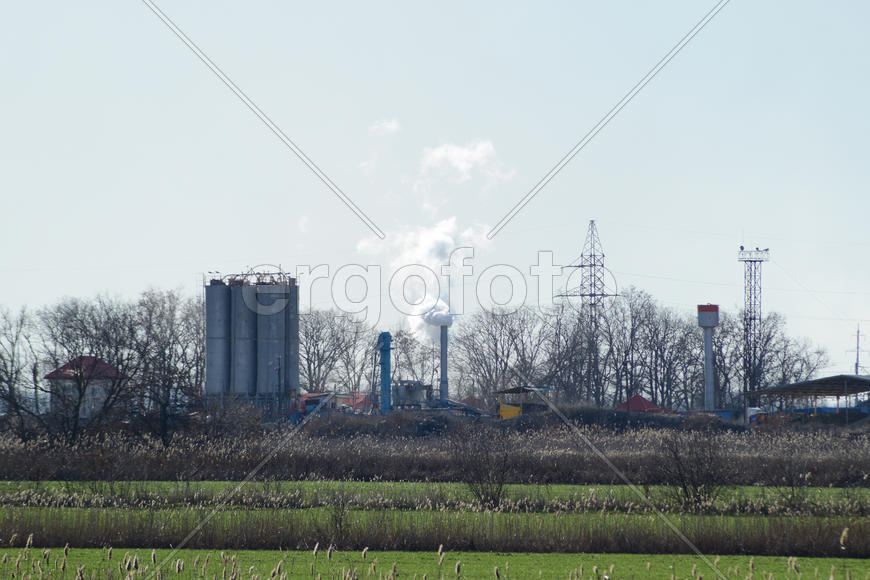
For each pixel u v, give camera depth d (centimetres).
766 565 4566
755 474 7762
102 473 7644
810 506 5916
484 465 7006
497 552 4981
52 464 7906
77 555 4719
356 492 6794
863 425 13200
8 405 11300
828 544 4934
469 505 5862
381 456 8575
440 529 5206
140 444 8519
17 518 5269
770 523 5216
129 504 6156
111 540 5050
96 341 12550
